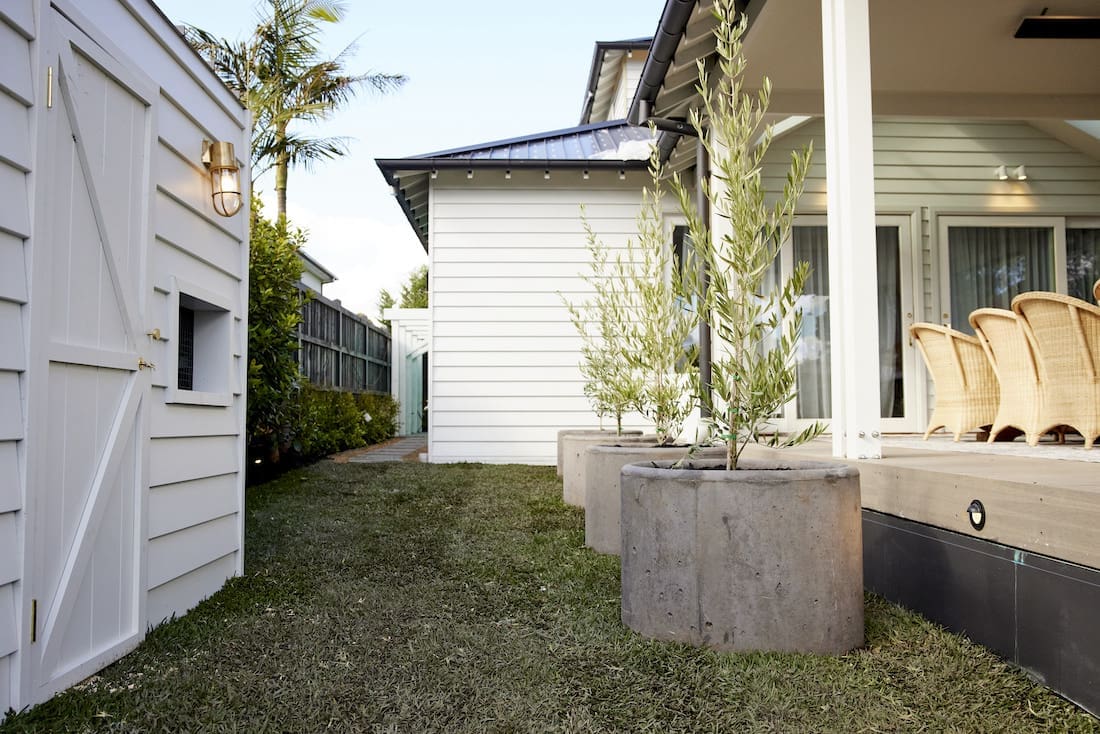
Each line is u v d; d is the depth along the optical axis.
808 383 7.01
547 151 9.33
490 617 2.73
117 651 2.35
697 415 6.02
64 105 2.10
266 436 7.25
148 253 2.60
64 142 2.11
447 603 2.91
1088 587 1.88
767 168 7.16
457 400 8.82
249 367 6.72
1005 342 4.24
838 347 3.41
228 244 3.41
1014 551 2.18
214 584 3.18
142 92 2.54
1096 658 1.86
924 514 2.66
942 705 1.92
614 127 10.50
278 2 12.08
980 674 2.12
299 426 7.77
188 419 2.94
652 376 5.45
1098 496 1.83
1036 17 4.71
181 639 2.51
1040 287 7.27
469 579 3.28
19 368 1.88
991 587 2.29
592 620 2.67
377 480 6.93
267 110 12.30
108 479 2.31
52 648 2.02
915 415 7.04
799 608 2.33
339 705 1.95
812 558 2.34
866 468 3.10
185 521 2.90
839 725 1.82
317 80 13.05
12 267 1.87
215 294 3.22
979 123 7.30
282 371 7.23
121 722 1.85
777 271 7.10
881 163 7.25
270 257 6.95
